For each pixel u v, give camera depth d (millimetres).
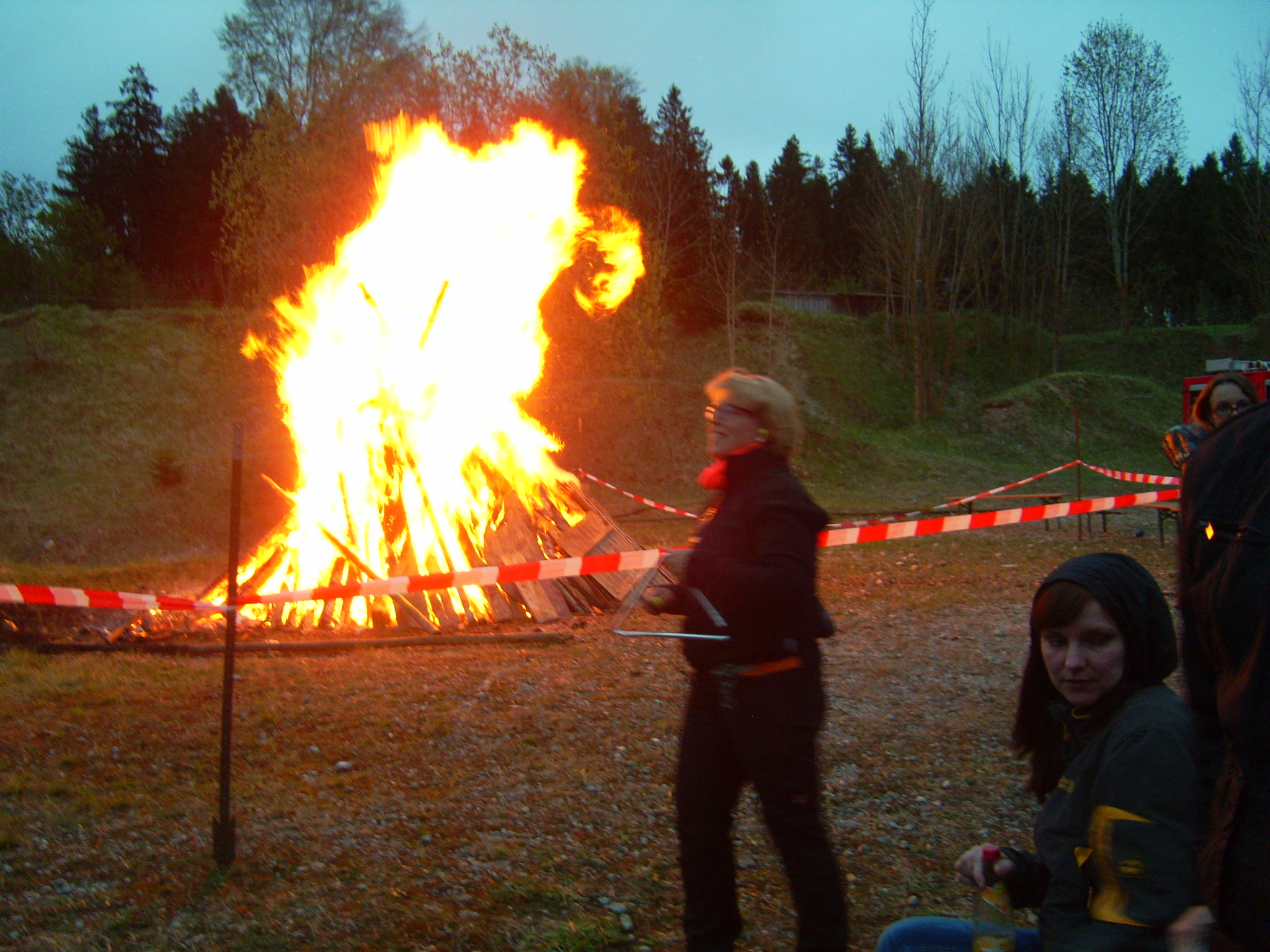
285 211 21266
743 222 43562
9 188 36625
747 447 2678
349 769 4590
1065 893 1903
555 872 3502
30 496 21672
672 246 37000
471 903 3270
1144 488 23422
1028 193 43094
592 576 8438
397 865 3553
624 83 35438
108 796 4207
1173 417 31109
